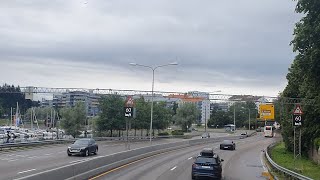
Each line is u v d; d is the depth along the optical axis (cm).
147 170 2842
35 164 2984
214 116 17500
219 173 2466
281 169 2764
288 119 5431
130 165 3167
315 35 1627
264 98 8125
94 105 10044
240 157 4597
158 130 11269
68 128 8412
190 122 13238
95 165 2467
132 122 8844
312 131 4384
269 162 3662
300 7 1659
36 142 5103
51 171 1697
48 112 15138
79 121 8469
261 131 14450
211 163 2442
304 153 5056
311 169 3384
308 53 1684
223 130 15300
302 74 1873
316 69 1712
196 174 2419
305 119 4350
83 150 3809
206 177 2458
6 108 16975
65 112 8494
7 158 3472
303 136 4556
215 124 17350
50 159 3441
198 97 7138
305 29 1628
